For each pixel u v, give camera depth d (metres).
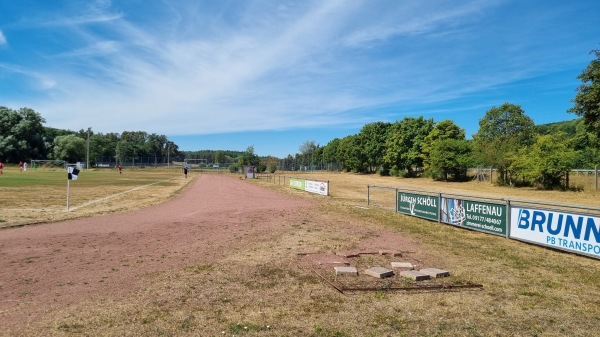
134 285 7.29
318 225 15.22
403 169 74.19
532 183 40.81
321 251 10.44
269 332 5.21
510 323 5.61
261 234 13.06
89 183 41.62
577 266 8.92
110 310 5.98
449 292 7.01
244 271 8.32
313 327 5.39
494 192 36.78
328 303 6.36
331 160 128.50
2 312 5.88
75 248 10.62
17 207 19.77
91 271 8.27
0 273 8.07
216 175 79.31
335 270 8.12
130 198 26.41
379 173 85.31
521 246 11.19
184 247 10.86
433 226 14.98
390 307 6.20
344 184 52.41
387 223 15.77
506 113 62.06
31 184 37.12
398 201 19.12
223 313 5.89
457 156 55.53
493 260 9.52
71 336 5.02
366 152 87.25
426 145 64.38
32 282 7.45
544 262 9.31
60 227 14.14
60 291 6.92
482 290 7.15
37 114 110.75
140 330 5.23
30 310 5.97
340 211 19.95
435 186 48.12
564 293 7.02
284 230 13.91
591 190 35.16
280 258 9.55
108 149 150.38
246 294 6.80
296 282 7.54
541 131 86.00
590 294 6.97
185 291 6.93
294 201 25.86
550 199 29.38
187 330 5.24
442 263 9.21
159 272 8.21
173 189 36.69
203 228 14.25
